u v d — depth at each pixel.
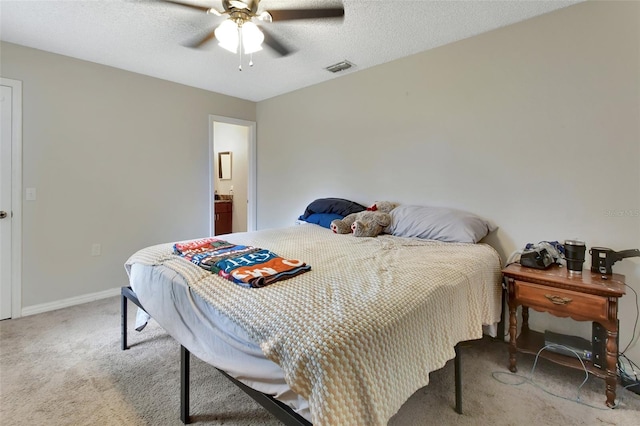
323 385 0.85
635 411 1.59
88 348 2.15
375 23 2.26
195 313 1.37
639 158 1.86
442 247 2.16
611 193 1.95
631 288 1.90
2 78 2.55
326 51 2.74
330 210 3.23
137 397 1.65
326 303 1.13
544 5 2.04
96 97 3.05
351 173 3.39
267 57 2.88
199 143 3.88
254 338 1.06
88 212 3.06
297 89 3.88
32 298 2.77
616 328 1.60
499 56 2.35
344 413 0.86
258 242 2.29
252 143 4.46
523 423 1.51
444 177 2.69
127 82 3.24
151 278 1.74
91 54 2.83
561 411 1.59
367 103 3.20
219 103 4.05
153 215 3.52
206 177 3.97
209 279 1.45
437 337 1.31
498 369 1.96
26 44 2.62
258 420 1.49
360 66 3.12
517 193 2.31
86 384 1.75
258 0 1.79
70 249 2.96
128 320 2.61
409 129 2.89
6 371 1.86
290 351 0.93
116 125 3.19
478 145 2.48
